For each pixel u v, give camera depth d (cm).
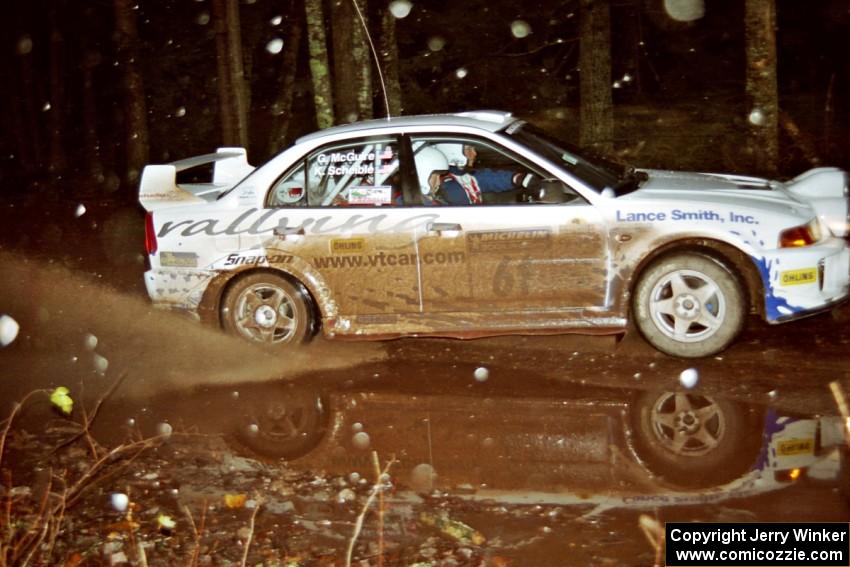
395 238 696
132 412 655
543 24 1925
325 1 1991
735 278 647
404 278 699
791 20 2141
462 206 689
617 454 532
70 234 1392
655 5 2094
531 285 678
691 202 657
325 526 471
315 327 734
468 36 1942
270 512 490
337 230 707
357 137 718
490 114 751
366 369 710
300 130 2348
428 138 706
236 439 596
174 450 582
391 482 518
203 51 2184
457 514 474
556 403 612
